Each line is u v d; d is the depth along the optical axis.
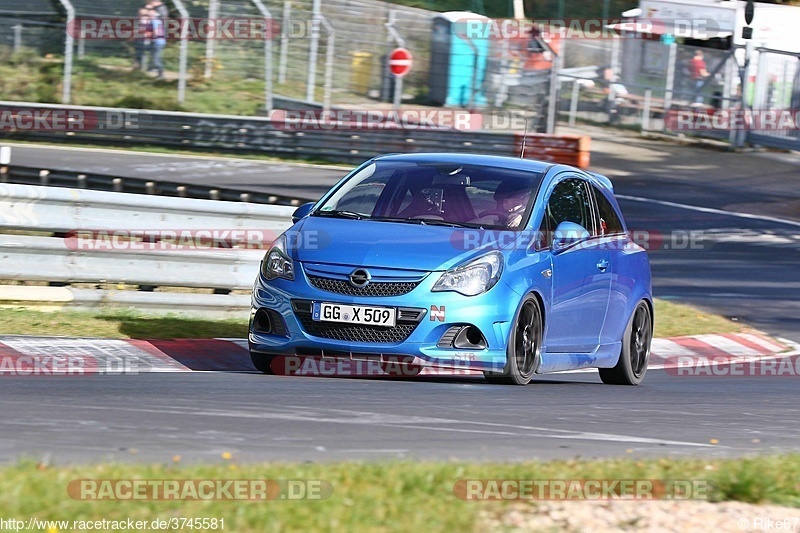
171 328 33.47
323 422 20.61
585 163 87.44
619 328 31.92
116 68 98.88
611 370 32.66
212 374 26.84
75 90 95.94
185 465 15.72
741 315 49.81
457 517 13.20
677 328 44.75
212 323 35.44
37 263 34.25
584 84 113.88
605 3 134.25
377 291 25.64
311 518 12.71
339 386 25.59
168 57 100.94
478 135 87.69
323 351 25.84
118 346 29.95
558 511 14.10
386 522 12.81
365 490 14.11
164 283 36.41
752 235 73.56
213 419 20.28
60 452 16.66
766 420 26.42
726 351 42.06
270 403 22.55
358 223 27.56
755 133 109.38
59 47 98.94
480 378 29.12
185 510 12.83
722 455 20.20
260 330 26.75
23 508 12.48
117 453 16.80
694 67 110.75
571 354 29.45
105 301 34.81
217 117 89.38
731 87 109.88
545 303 27.70
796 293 56.25
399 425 20.83
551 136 87.44
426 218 27.97
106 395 22.62
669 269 60.94
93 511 12.62
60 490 13.30
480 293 25.81
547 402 25.55
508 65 105.56
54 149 84.88
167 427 19.22
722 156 105.25
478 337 25.88
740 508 15.09
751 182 95.12
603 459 18.22
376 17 108.56
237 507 13.03
